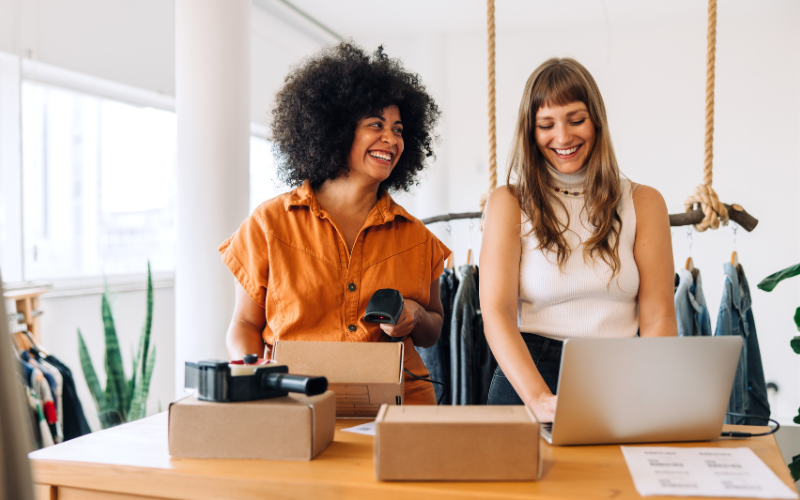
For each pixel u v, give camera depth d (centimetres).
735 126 479
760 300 468
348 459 98
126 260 379
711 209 195
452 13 491
